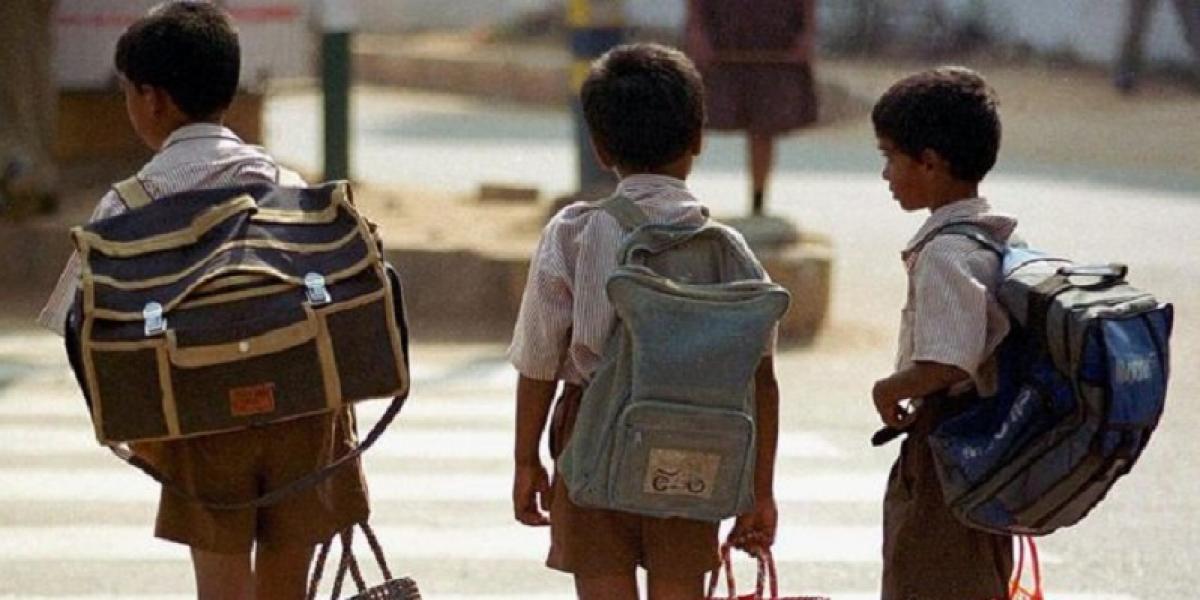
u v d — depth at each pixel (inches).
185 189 556.1
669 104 560.1
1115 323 539.5
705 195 2283.5
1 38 1569.9
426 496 1000.9
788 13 1523.1
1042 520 569.6
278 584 583.5
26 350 1328.7
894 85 605.3
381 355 537.6
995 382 573.9
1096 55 3476.9
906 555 594.6
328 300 532.7
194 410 525.0
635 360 532.4
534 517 577.6
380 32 4904.0
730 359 532.4
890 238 1967.3
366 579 864.3
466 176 2501.2
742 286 540.4
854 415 1220.5
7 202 1547.7
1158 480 1071.0
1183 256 1883.6
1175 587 875.4
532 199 1793.8
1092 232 2037.4
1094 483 558.6
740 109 1528.1
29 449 1085.8
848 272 1758.1
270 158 577.3
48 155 1630.2
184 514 565.6
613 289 531.2
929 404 590.2
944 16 3727.9
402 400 561.0
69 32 1774.1
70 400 1203.9
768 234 1492.4
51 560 885.8
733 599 598.5
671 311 532.1
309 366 530.3
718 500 539.8
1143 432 551.5
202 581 571.5
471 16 4872.0
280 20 1811.0
